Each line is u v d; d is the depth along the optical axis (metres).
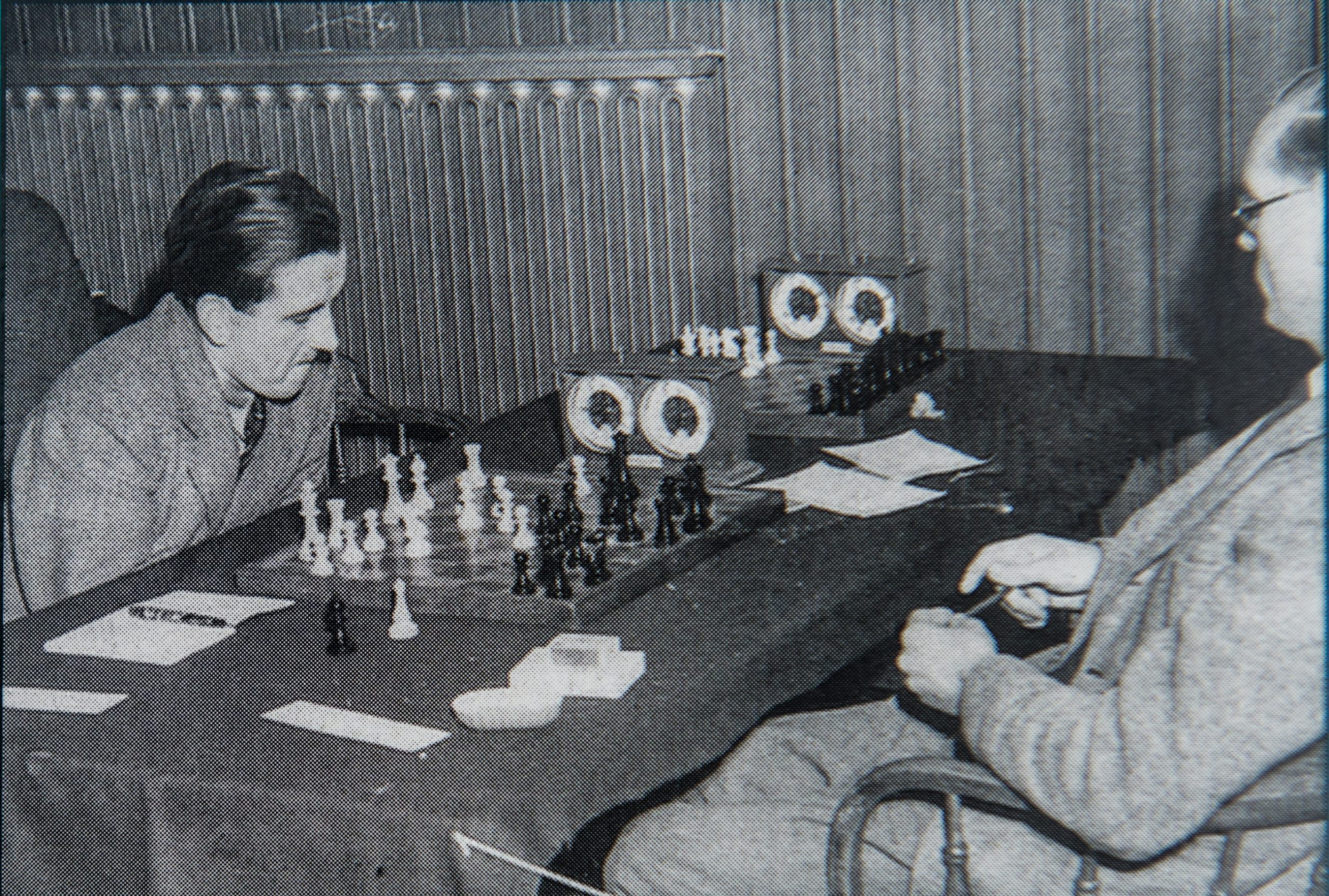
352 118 5.66
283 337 3.26
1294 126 1.63
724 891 1.86
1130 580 1.79
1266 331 4.27
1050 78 4.50
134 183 6.09
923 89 4.70
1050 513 2.74
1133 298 4.52
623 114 5.21
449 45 5.46
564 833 1.77
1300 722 1.42
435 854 1.64
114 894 1.81
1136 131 4.42
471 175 5.52
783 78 4.92
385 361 5.84
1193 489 1.86
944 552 2.59
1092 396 3.64
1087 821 1.53
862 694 2.96
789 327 4.08
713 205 5.17
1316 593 1.42
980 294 4.77
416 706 1.93
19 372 3.55
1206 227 4.37
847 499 2.84
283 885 1.73
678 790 2.38
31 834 1.81
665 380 2.99
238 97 5.82
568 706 1.92
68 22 5.98
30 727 1.87
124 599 2.37
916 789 1.71
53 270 3.73
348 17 5.61
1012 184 4.64
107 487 3.06
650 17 5.10
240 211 3.17
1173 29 4.30
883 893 1.82
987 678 1.71
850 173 4.90
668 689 1.97
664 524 2.52
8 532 3.10
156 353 3.16
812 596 2.33
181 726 1.87
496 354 5.66
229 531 2.71
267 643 2.17
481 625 2.24
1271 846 1.62
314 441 3.66
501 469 3.10
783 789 1.98
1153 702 1.50
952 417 3.47
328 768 1.75
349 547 2.47
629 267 5.37
